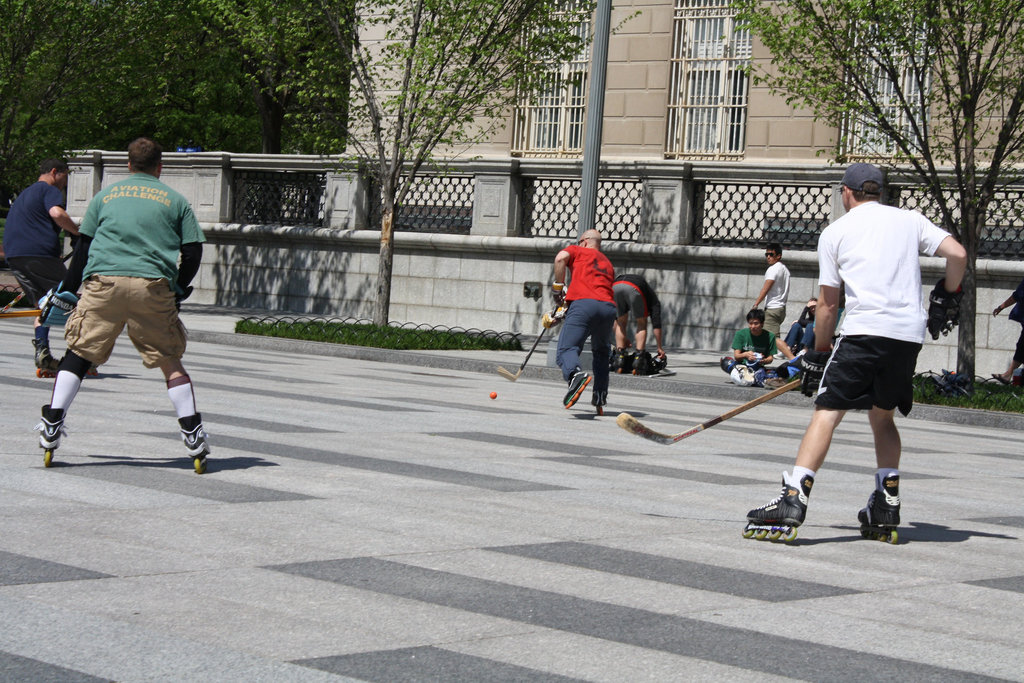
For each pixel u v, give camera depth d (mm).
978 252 19312
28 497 6109
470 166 23469
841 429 12688
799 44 16906
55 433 6883
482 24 20531
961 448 11375
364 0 21375
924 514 7250
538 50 20766
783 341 17078
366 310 25000
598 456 8844
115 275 6828
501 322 23312
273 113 36406
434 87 20328
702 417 12594
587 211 17219
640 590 4969
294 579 4840
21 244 11969
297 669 3756
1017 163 18953
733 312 21188
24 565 4828
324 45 21391
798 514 6039
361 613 4414
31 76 25797
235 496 6438
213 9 21719
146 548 5211
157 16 25984
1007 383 17281
